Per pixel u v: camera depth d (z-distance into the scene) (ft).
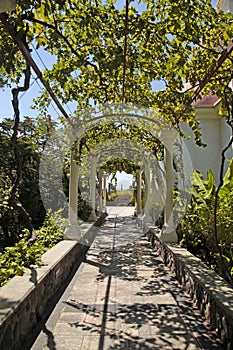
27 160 21.56
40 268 11.64
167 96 16.34
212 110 28.04
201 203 16.89
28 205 21.54
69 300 12.67
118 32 10.83
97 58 11.75
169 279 15.99
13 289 9.03
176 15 10.09
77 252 20.21
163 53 12.42
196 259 14.30
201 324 10.39
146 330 9.93
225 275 12.33
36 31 10.62
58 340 9.14
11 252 12.15
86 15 10.06
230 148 25.53
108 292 13.82
